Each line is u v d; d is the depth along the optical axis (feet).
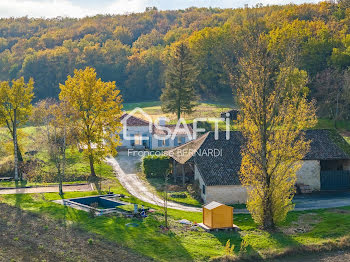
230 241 111.45
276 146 118.62
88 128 184.75
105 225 118.73
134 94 511.81
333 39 349.82
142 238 110.32
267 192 119.44
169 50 501.15
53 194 155.53
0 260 96.58
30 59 520.01
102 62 542.57
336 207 142.61
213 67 408.05
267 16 503.61
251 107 118.93
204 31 424.87
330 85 311.88
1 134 259.80
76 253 101.19
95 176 187.21
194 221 127.44
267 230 119.85
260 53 120.57
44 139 181.06
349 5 440.86
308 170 166.61
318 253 106.63
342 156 167.53
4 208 135.64
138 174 196.85
